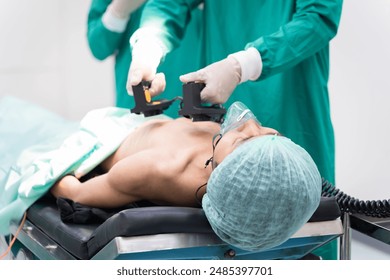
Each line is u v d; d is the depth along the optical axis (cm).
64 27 390
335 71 273
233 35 204
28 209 171
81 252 135
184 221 128
